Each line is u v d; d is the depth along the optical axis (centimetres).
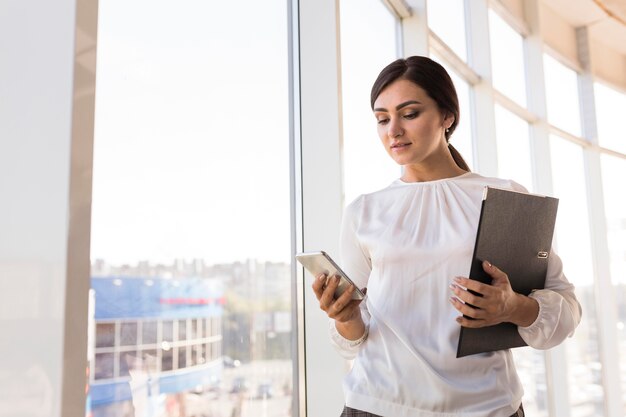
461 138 456
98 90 154
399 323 140
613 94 791
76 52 114
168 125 177
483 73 483
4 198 115
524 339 140
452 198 148
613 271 730
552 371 568
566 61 705
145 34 172
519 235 135
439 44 409
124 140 161
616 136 784
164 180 173
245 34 219
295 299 236
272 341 220
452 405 133
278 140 233
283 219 232
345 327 143
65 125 112
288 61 244
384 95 151
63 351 107
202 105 193
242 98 214
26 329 110
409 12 364
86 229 114
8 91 117
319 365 232
